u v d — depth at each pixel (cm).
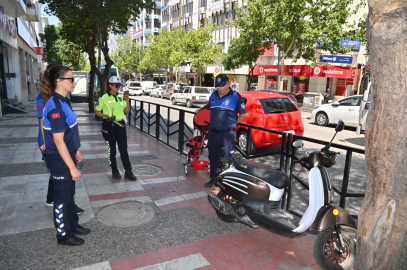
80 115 1492
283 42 1952
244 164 365
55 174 308
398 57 180
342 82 2577
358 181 588
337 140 1040
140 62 5488
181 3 4762
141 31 6944
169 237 350
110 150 532
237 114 491
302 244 345
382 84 188
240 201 353
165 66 4522
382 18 182
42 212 399
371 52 192
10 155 676
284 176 337
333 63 2448
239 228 377
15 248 317
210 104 490
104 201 443
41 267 288
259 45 2312
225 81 457
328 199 294
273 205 337
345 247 287
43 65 6069
